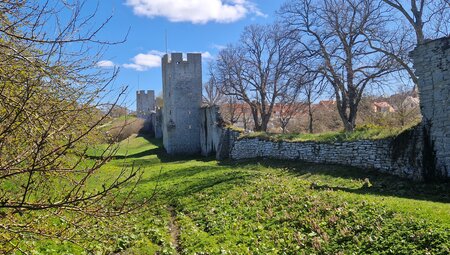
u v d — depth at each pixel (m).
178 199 15.70
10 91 4.40
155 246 9.77
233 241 9.70
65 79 5.12
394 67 27.81
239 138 30.16
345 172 18.12
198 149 43.09
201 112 42.12
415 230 7.95
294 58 31.11
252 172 19.52
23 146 4.53
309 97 44.69
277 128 65.44
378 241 8.00
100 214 4.49
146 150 45.69
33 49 4.98
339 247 8.27
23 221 4.84
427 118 15.05
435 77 14.72
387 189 14.54
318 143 21.28
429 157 14.82
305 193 12.77
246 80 48.12
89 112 5.02
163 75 45.97
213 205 13.75
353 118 30.17
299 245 8.80
